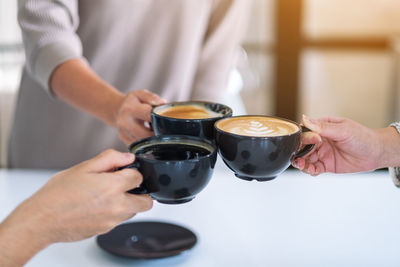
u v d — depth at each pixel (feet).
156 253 2.91
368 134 3.11
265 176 2.49
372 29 9.17
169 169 2.28
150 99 3.18
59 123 4.60
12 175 3.89
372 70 9.39
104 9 4.18
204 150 2.42
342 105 9.57
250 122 2.64
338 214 3.38
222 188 3.72
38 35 3.73
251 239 3.13
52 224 2.35
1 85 9.20
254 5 8.93
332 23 9.19
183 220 3.32
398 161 3.20
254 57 9.18
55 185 2.37
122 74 4.46
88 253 3.00
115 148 4.69
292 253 3.00
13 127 4.83
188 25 4.41
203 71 4.80
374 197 3.59
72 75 3.63
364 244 3.08
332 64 9.27
